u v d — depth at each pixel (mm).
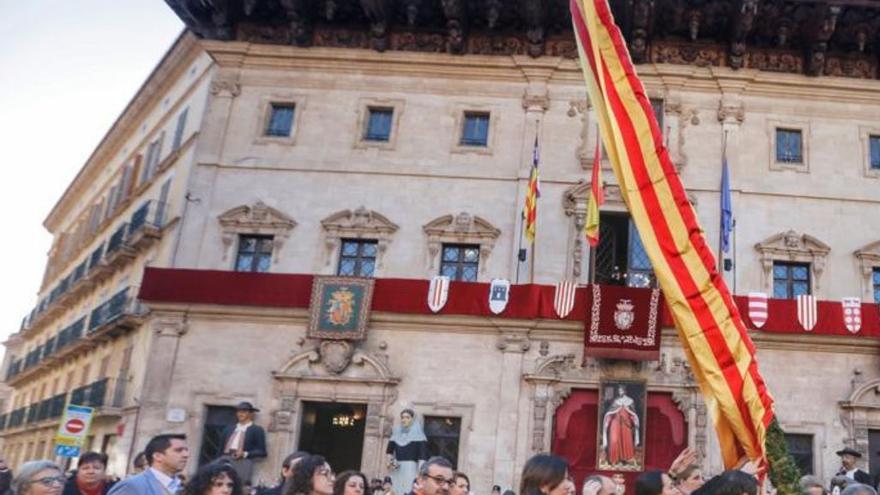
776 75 22438
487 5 22688
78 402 26156
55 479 5527
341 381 20562
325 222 22188
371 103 23422
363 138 23172
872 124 22359
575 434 19828
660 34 22922
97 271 29531
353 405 21250
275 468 19969
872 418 19594
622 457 19188
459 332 20844
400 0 23109
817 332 19750
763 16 21984
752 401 6457
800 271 21328
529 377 20016
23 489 5449
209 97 23688
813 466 19391
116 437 22312
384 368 20500
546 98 22781
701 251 6938
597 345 19641
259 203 22531
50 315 39344
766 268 21000
